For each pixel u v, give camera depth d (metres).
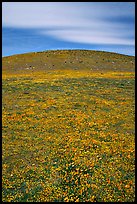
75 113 31.61
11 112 32.25
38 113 31.88
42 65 80.00
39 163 20.55
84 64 82.19
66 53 94.12
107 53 100.06
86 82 50.84
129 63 87.56
